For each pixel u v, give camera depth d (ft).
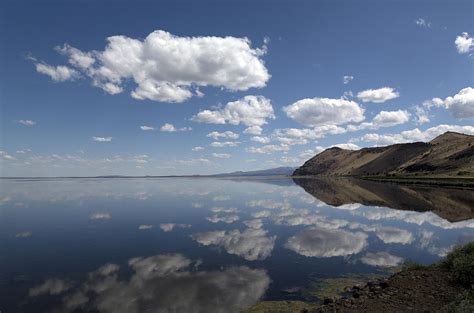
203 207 194.70
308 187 408.05
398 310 40.09
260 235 107.55
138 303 51.52
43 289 58.18
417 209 167.94
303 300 51.62
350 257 78.54
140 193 337.11
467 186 274.77
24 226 129.39
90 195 309.63
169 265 72.95
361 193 277.85
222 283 60.54
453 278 48.16
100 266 72.64
